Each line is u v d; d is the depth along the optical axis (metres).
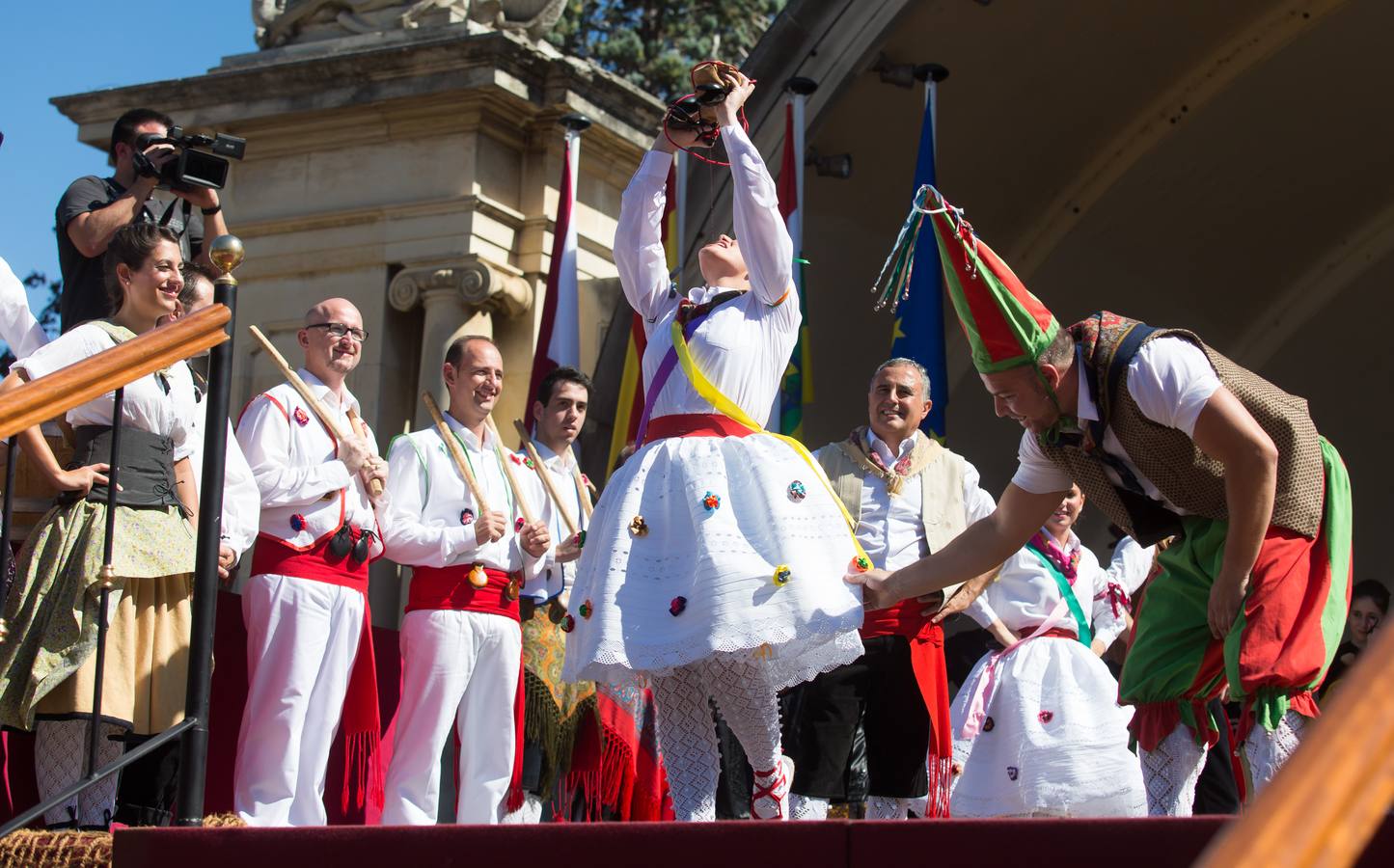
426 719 5.68
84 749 4.44
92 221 5.40
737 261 4.63
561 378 6.64
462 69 9.12
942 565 4.11
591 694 6.28
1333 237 11.89
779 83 8.89
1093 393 3.75
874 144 9.89
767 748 4.28
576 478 6.64
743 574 3.98
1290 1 10.12
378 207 9.27
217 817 4.69
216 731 5.71
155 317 4.74
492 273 9.02
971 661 7.45
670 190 9.16
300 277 9.42
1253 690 3.64
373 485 5.54
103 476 4.45
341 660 5.41
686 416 4.32
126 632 4.38
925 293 8.84
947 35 9.15
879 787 5.59
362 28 9.68
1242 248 11.84
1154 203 11.26
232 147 5.36
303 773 5.34
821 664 4.23
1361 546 12.07
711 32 18.42
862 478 5.85
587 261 9.68
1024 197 11.16
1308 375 12.30
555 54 9.66
